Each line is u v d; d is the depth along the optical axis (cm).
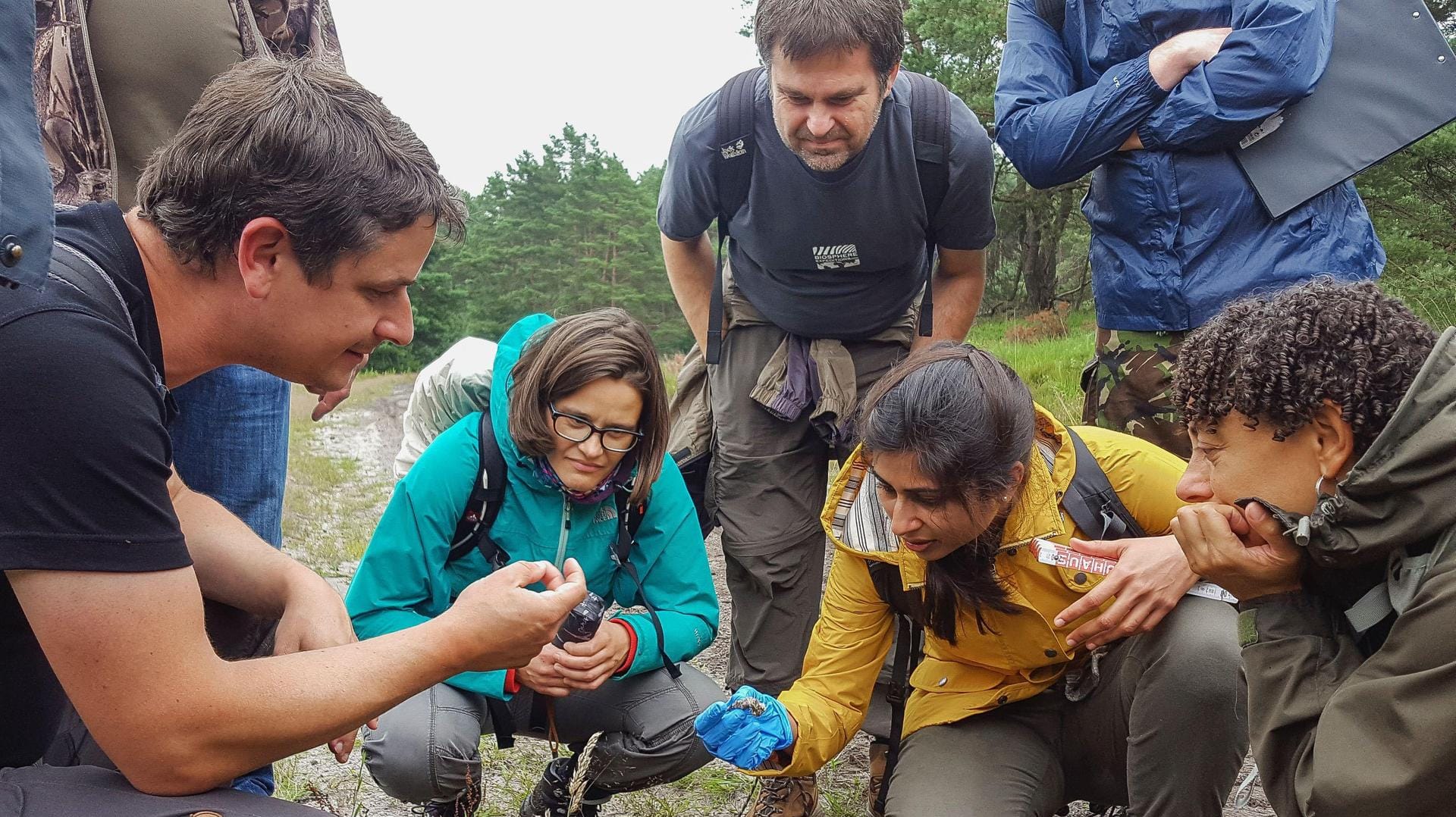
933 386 212
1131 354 330
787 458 331
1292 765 187
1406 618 162
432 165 175
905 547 242
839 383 325
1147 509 249
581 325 253
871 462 222
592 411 251
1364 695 164
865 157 302
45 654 165
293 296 169
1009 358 1097
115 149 265
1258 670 191
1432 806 157
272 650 222
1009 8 369
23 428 146
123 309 162
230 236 164
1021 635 243
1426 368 162
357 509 833
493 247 7012
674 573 285
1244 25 312
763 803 295
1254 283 311
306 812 170
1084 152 327
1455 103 305
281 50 289
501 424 262
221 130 163
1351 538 169
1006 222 2884
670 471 287
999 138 352
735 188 316
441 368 365
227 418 272
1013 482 222
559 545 270
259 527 286
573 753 296
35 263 131
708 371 346
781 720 239
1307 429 174
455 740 263
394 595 263
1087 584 240
